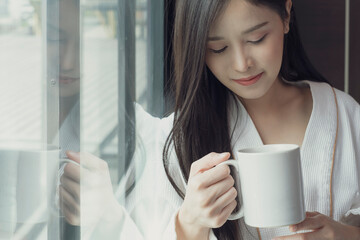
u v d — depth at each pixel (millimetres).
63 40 634
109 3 785
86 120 709
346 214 1089
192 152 1071
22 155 572
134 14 913
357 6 1930
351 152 1131
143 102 989
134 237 873
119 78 840
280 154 760
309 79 1238
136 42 934
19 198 571
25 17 563
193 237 932
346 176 1122
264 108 1153
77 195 688
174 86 1174
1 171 546
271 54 938
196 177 841
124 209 847
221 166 829
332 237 926
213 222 852
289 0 1013
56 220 639
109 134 799
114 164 819
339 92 1195
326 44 1936
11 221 562
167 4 1246
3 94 540
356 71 1951
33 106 583
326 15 1925
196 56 946
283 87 1189
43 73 597
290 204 772
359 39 1937
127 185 878
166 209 1059
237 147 1113
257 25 904
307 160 1112
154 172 1056
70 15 649
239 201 1060
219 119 1098
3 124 543
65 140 649
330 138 1122
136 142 924
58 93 627
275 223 771
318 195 1102
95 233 750
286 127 1159
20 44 559
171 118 1161
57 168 633
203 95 1079
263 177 763
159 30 1057
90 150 728
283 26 992
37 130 592
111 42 800
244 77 952
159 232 1024
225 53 946
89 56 714
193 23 930
